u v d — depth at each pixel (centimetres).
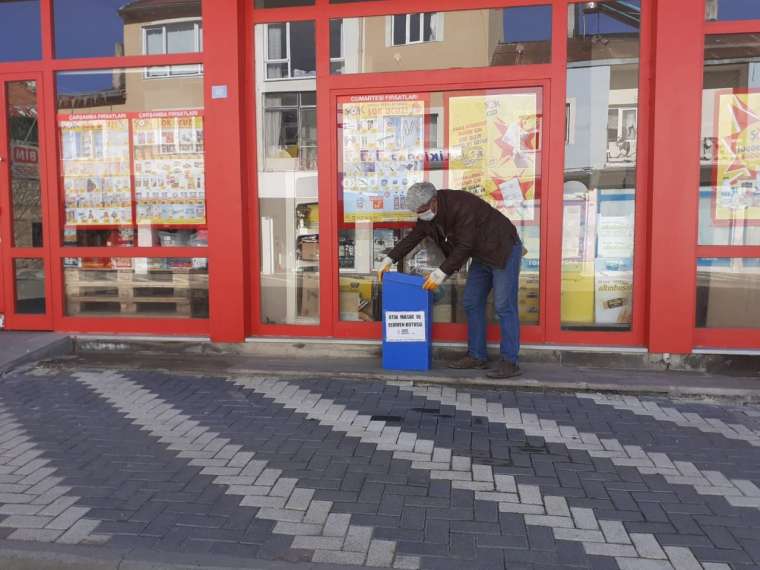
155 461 358
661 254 505
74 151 607
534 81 528
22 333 608
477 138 544
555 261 533
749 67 502
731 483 331
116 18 589
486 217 477
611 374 504
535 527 289
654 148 500
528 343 540
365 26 552
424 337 514
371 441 387
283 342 569
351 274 571
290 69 565
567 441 387
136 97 591
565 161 533
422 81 545
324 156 561
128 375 525
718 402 457
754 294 516
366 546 274
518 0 523
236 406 450
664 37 493
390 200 561
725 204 516
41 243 612
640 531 286
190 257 593
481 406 449
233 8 551
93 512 301
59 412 438
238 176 563
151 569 261
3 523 291
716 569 257
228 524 291
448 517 298
